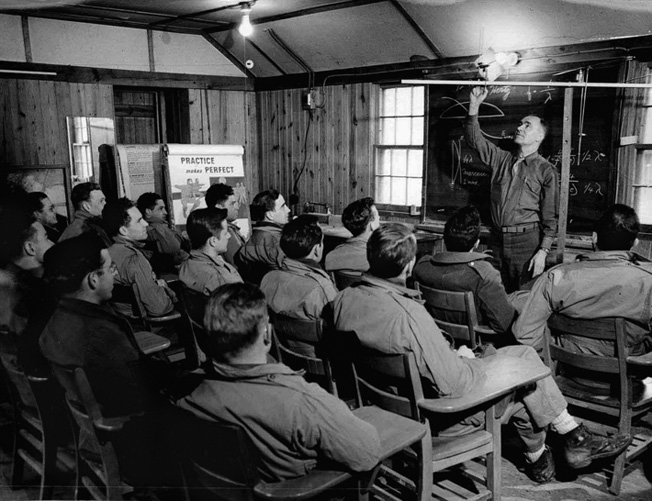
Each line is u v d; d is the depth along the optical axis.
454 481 2.62
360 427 1.60
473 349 2.72
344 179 6.97
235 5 5.76
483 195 5.70
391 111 6.50
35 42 6.16
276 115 7.59
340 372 2.65
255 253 4.19
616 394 2.55
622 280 2.36
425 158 6.11
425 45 5.73
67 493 2.22
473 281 2.76
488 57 4.61
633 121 4.70
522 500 2.51
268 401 1.54
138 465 2.01
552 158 5.15
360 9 5.58
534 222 4.63
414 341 1.98
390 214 6.59
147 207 5.07
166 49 7.00
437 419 2.22
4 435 3.02
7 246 2.64
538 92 5.14
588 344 2.58
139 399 2.01
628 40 4.55
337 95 6.85
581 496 2.54
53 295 2.05
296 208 7.54
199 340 2.95
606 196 4.87
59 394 2.18
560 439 2.51
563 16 4.66
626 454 2.62
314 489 1.55
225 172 6.74
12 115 6.08
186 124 7.32
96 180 6.70
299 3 5.60
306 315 2.57
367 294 2.09
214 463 1.56
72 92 6.43
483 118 5.57
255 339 1.58
